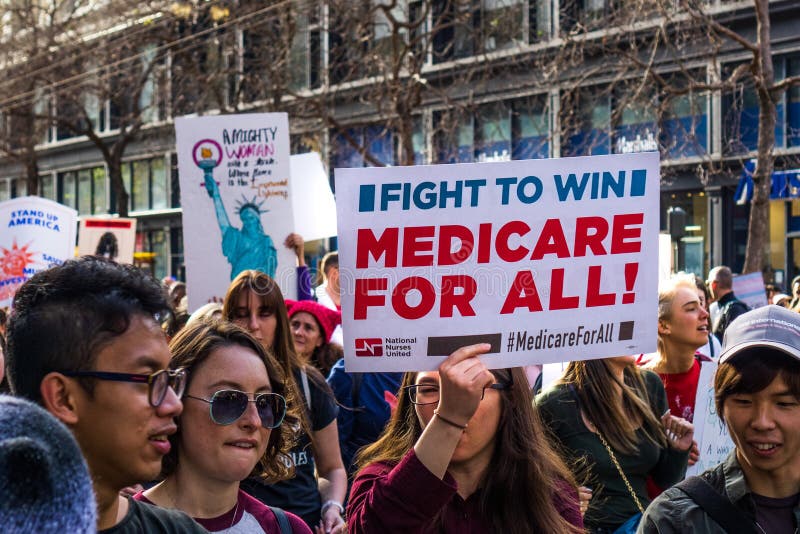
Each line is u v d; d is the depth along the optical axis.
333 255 7.91
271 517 3.20
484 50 21.45
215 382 3.07
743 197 19.56
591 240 3.15
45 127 28.50
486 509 3.29
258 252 7.59
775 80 21.56
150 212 37.34
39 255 8.45
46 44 26.77
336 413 4.97
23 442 1.23
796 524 2.92
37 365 2.15
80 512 1.26
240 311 4.80
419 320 3.08
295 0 21.23
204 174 7.64
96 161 40.19
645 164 3.18
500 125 24.52
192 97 26.88
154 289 2.29
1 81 27.81
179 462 3.11
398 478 2.93
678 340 5.61
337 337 7.24
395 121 19.88
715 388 3.05
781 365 2.90
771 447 2.90
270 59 21.28
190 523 2.41
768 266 22.91
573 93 21.50
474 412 2.97
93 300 2.17
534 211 3.12
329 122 20.53
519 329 3.11
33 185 29.05
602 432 4.64
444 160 24.17
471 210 3.10
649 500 4.80
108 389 2.16
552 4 22.77
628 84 19.34
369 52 20.30
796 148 21.31
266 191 7.61
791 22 21.12
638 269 3.18
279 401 3.20
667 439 4.78
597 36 20.64
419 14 25.56
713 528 2.92
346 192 3.07
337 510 4.68
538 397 4.79
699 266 23.23
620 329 3.16
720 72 19.55
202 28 24.77
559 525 3.29
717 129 21.69
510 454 3.27
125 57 27.28
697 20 15.01
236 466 3.06
